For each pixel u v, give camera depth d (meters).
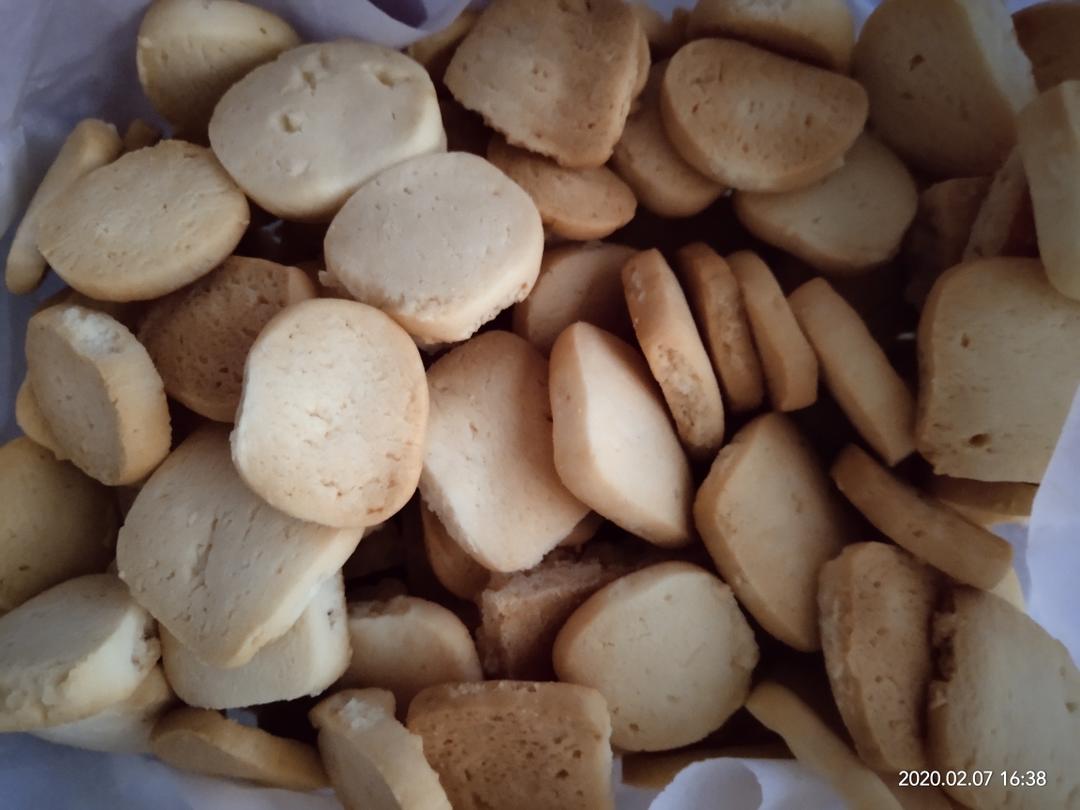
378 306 0.18
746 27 0.21
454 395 0.20
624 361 0.20
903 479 0.20
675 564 0.20
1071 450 0.17
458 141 0.22
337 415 0.17
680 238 0.24
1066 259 0.17
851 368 0.19
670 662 0.19
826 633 0.19
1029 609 0.19
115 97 0.21
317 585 0.17
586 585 0.20
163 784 0.19
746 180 0.21
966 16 0.20
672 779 0.19
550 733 0.18
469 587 0.20
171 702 0.19
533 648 0.20
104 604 0.18
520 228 0.19
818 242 0.21
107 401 0.17
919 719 0.18
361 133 0.19
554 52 0.20
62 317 0.17
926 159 0.23
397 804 0.16
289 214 0.19
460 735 0.18
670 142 0.22
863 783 0.17
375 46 0.20
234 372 0.19
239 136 0.19
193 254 0.18
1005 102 0.21
